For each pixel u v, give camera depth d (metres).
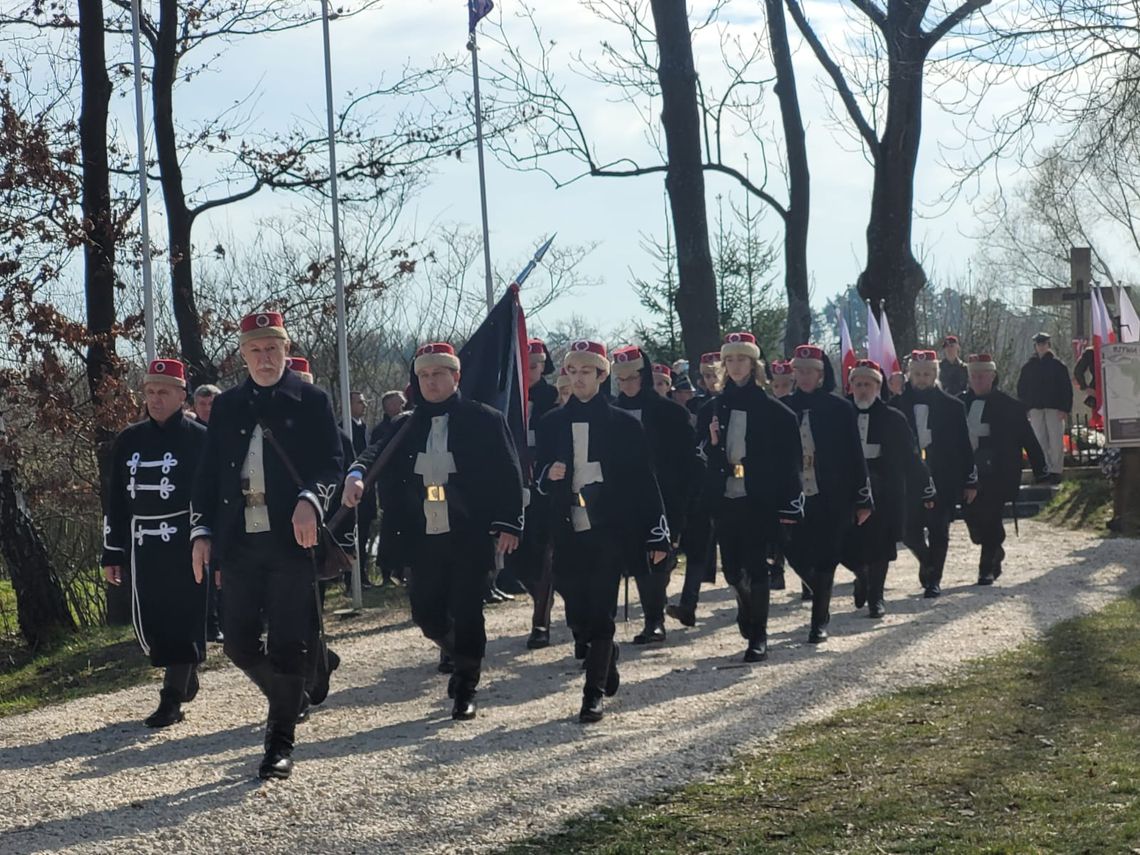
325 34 16.03
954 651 10.85
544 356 14.38
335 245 16.09
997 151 18.33
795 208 25.28
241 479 7.89
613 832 6.56
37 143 15.88
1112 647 10.62
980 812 6.66
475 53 18.88
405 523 8.95
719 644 11.88
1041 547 18.00
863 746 7.95
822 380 12.22
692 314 20.77
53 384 15.84
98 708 10.52
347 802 7.15
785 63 24.95
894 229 24.27
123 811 7.18
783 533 10.98
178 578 9.48
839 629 12.38
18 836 6.82
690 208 20.70
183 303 19.61
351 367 26.66
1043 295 28.64
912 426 14.37
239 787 7.54
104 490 15.84
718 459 10.97
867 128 24.28
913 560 17.78
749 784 7.25
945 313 49.59
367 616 15.06
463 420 8.93
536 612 12.20
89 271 16.30
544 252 11.72
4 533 15.40
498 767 7.74
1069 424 25.56
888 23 22.28
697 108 20.75
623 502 9.16
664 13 20.56
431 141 21.14
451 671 10.98
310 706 9.61
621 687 10.03
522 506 8.98
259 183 20.42
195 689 9.77
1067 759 7.49
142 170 15.21
